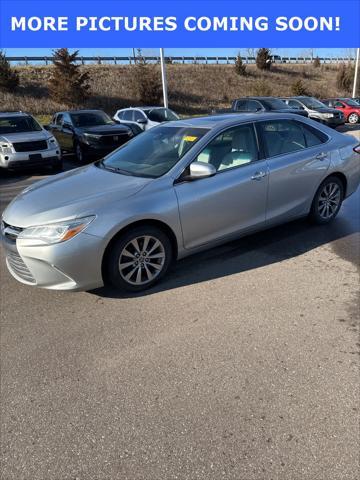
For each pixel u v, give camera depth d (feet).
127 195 11.97
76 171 14.98
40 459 7.01
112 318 11.28
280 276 13.34
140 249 12.34
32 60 131.13
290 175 15.44
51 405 8.21
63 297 12.53
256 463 6.74
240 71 147.23
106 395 8.41
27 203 12.20
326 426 7.39
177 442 7.22
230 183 13.69
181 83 128.77
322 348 9.59
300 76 163.22
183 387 8.52
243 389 8.38
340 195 17.94
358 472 6.52
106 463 6.89
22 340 10.39
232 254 15.23
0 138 33.88
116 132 40.29
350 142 18.01
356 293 12.09
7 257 12.38
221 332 10.39
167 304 11.90
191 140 13.75
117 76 123.44
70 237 11.06
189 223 12.96
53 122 48.91
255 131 14.92
